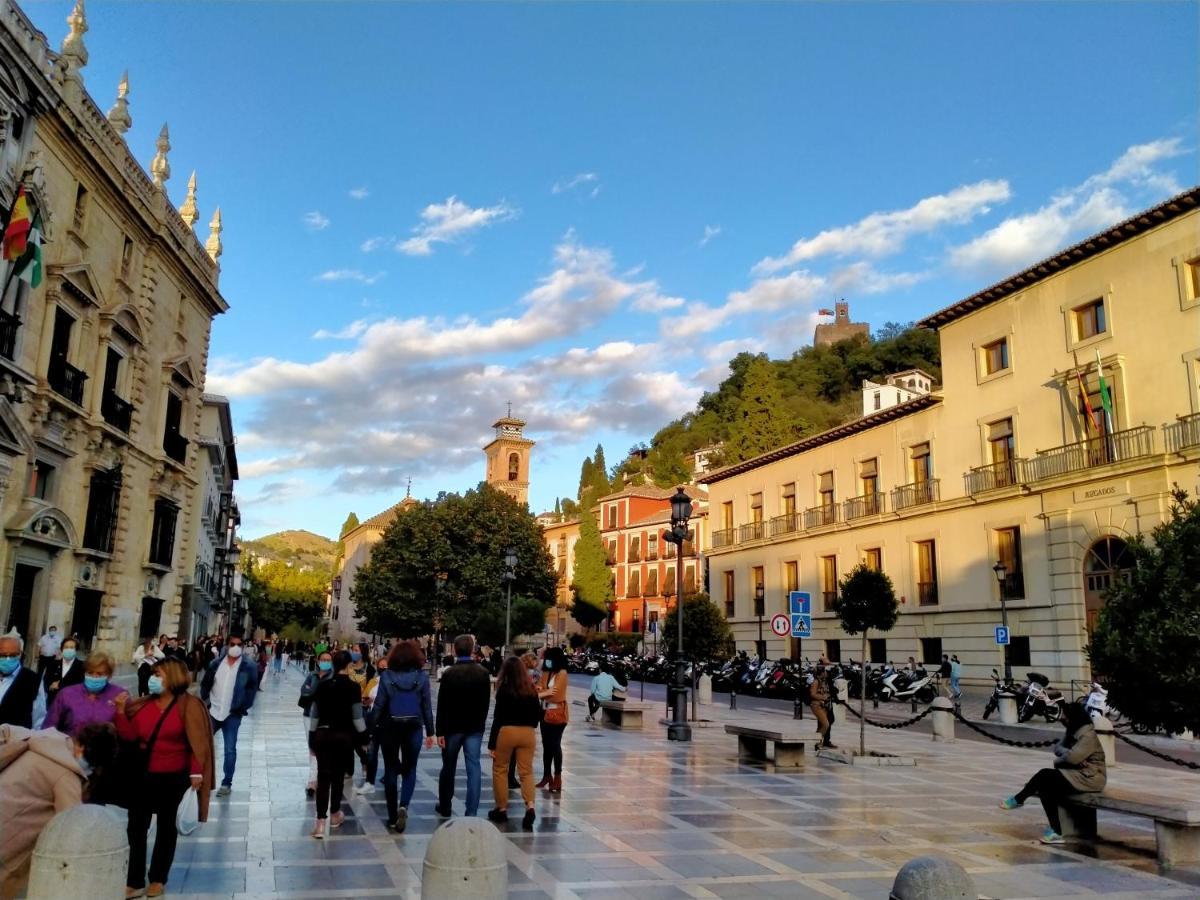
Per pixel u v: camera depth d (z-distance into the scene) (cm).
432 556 5000
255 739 1591
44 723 714
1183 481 2388
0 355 1830
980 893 670
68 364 2173
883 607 1755
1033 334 2961
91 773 596
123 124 2502
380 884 642
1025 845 845
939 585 3256
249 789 1055
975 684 3033
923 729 2178
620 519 7325
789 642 4088
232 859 713
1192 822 742
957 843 843
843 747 1648
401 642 884
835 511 3881
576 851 764
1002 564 2667
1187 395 2436
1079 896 671
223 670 1027
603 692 2041
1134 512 2509
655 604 6762
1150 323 2552
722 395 10188
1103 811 1048
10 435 1891
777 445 6469
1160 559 873
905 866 422
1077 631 2666
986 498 3036
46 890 416
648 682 4459
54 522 2133
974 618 3075
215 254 3372
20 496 2003
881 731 2095
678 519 1850
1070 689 2642
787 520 4209
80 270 2192
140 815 603
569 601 7688
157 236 2667
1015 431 2994
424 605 5072
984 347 3186
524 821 863
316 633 10150
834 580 3856
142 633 2752
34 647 2083
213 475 4762
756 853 773
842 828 894
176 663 632
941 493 3309
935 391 3388
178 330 2972
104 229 2381
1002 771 1395
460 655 909
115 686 737
